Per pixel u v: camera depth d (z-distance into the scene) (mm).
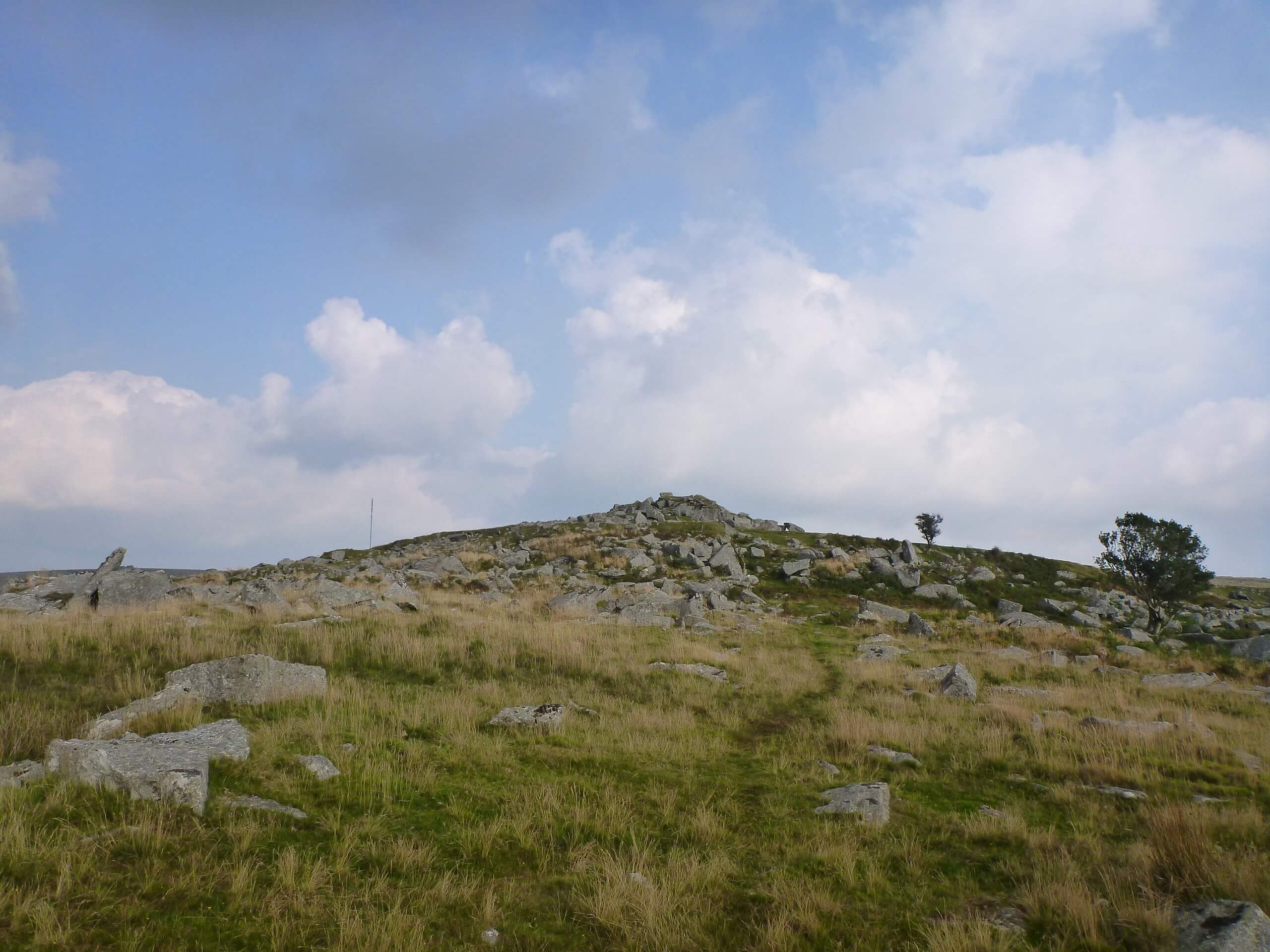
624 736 14930
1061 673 27781
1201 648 41594
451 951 6645
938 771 14164
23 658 16906
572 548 62875
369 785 10508
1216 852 8766
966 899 8312
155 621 22562
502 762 12477
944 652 32625
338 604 30797
